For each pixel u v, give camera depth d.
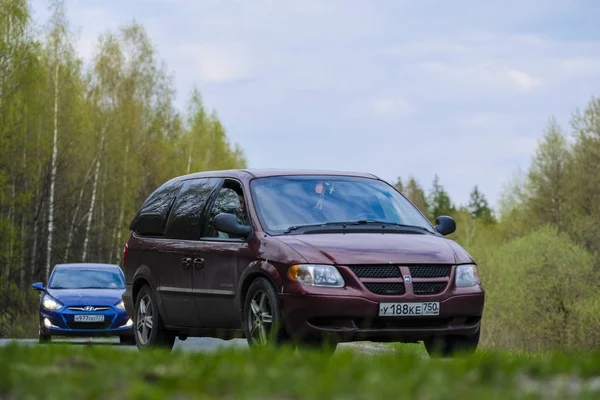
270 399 9.63
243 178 23.61
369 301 20.16
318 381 10.08
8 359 12.61
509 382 11.34
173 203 25.84
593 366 13.31
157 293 25.44
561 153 160.50
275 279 20.75
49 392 9.85
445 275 21.11
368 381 10.14
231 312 22.44
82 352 14.32
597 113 147.50
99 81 140.75
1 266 108.75
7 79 106.50
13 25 108.69
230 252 22.47
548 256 133.12
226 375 10.66
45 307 43.19
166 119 151.88
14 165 115.50
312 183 23.58
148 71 146.12
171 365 12.84
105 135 134.00
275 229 22.03
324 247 20.77
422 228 23.44
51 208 118.81
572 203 150.88
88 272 46.72
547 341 133.50
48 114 120.81
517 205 170.38
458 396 9.63
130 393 9.70
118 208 137.50
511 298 134.00
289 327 20.44
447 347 21.61
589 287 132.25
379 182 24.61
